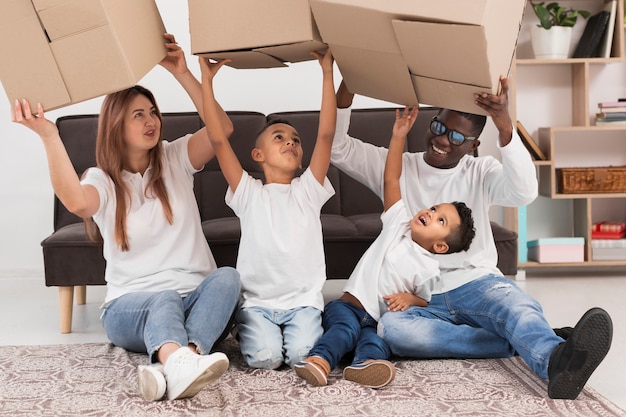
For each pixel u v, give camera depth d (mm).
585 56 3820
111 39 1810
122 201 2270
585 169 3756
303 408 1842
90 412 1837
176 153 2412
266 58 2078
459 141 2352
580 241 3725
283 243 2254
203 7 1974
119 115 2250
